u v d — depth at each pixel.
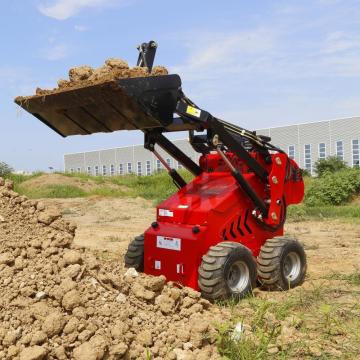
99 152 67.31
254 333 4.69
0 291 4.21
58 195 24.86
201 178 6.80
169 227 6.09
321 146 43.59
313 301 5.83
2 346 3.80
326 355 4.32
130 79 5.08
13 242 4.72
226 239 6.06
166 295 4.87
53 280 4.38
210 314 5.05
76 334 3.93
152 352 4.14
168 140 6.55
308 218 15.30
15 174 29.81
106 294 4.50
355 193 20.55
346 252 9.38
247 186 6.16
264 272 6.27
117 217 17.58
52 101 5.45
